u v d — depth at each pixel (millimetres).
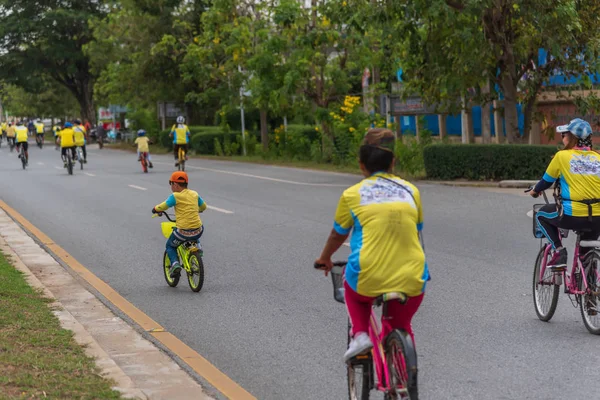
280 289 12562
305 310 11180
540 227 9875
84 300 11883
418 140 35781
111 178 34094
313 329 10164
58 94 103812
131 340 9633
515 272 13117
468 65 26609
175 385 7816
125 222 20469
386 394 6238
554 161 9547
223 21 43562
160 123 66562
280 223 19531
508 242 15883
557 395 7453
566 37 25156
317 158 39156
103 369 8047
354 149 36031
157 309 11555
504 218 19000
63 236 18469
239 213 21578
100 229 19391
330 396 7699
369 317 6273
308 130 48875
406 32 28094
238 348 9445
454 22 26172
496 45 26875
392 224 5961
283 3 36438
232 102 48188
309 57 37781
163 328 10328
